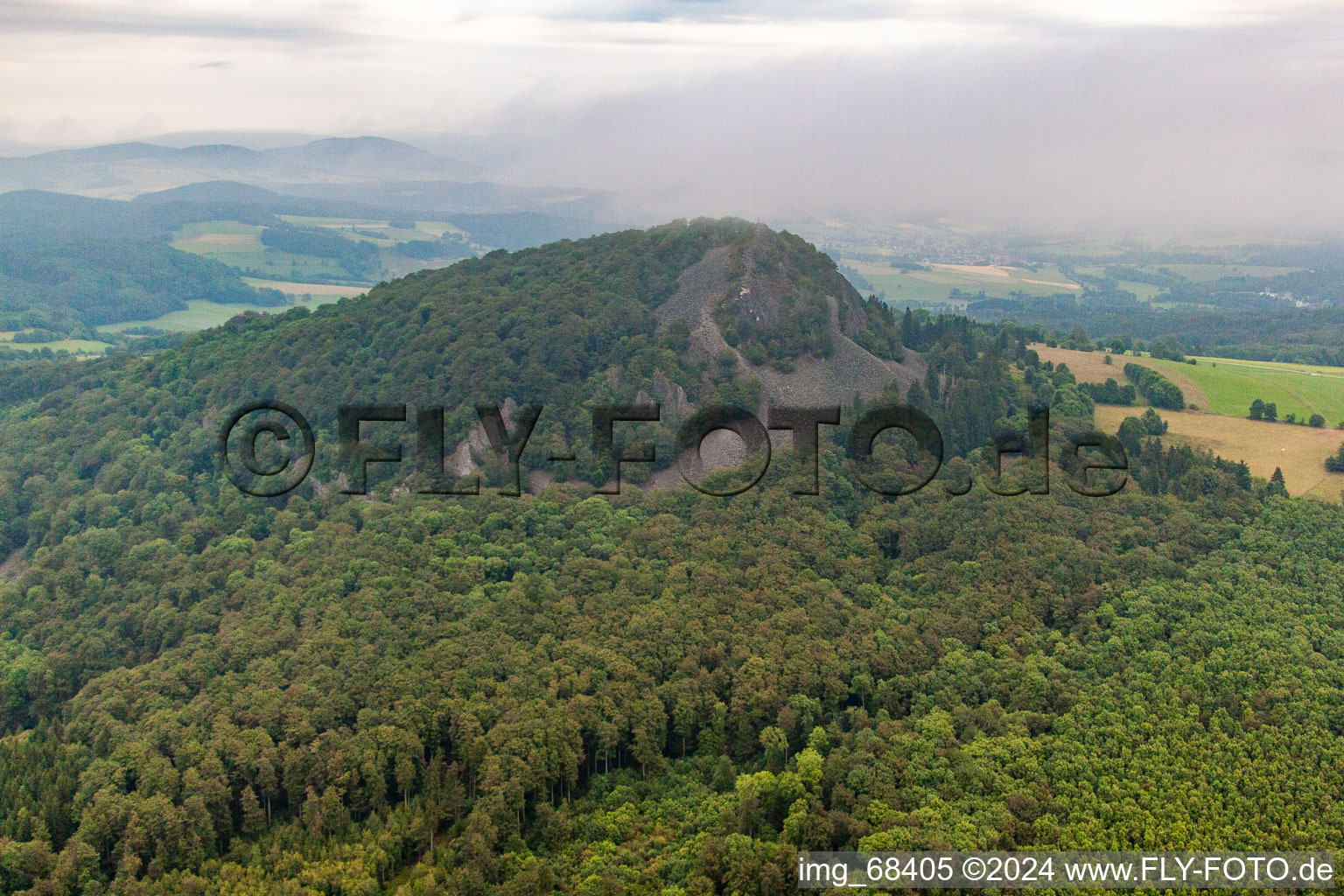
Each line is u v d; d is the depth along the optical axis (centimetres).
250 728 16238
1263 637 17325
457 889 13762
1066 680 16925
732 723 16750
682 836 14675
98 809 14612
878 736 15975
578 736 15988
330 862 14200
